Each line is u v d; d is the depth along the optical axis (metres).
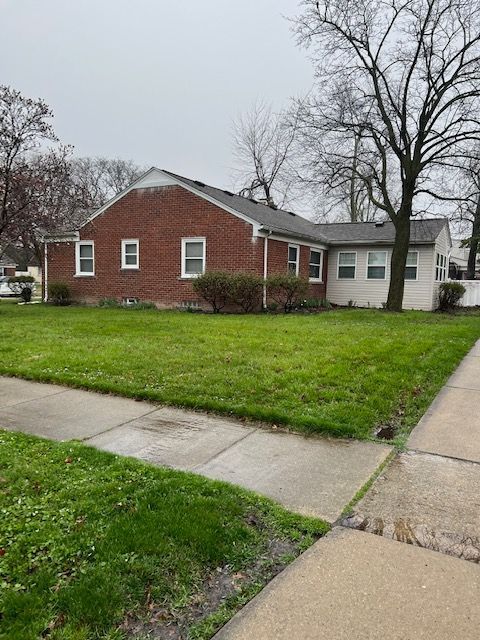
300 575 2.24
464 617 1.95
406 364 6.62
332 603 2.05
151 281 16.91
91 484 3.11
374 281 19.61
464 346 8.59
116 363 6.60
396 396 5.23
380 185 16.39
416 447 3.91
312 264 19.25
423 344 8.35
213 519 2.66
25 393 5.47
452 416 4.75
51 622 1.91
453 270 36.06
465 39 14.55
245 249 15.25
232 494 3.00
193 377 5.84
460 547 2.47
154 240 16.73
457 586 2.16
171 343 8.25
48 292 18.36
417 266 18.81
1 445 3.80
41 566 2.26
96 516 2.71
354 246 19.89
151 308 16.55
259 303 15.19
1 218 14.17
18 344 8.16
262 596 2.10
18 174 14.24
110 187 46.25
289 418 4.39
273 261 15.95
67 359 6.86
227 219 15.43
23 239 16.62
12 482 3.14
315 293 19.45
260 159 35.38
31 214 14.52
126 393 5.35
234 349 7.65
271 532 2.62
